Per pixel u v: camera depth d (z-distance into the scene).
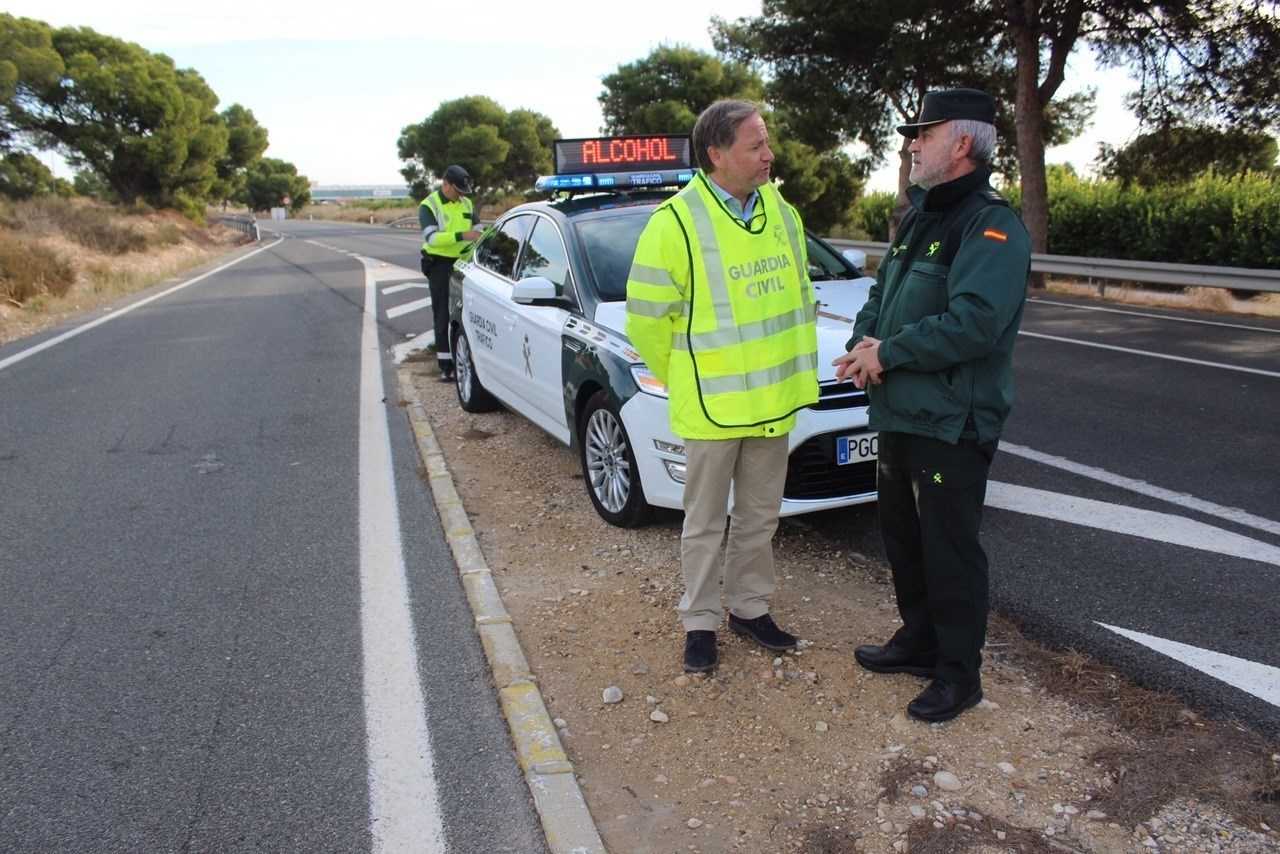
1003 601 3.86
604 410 4.65
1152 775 2.70
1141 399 7.16
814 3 19.16
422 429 6.62
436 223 8.14
